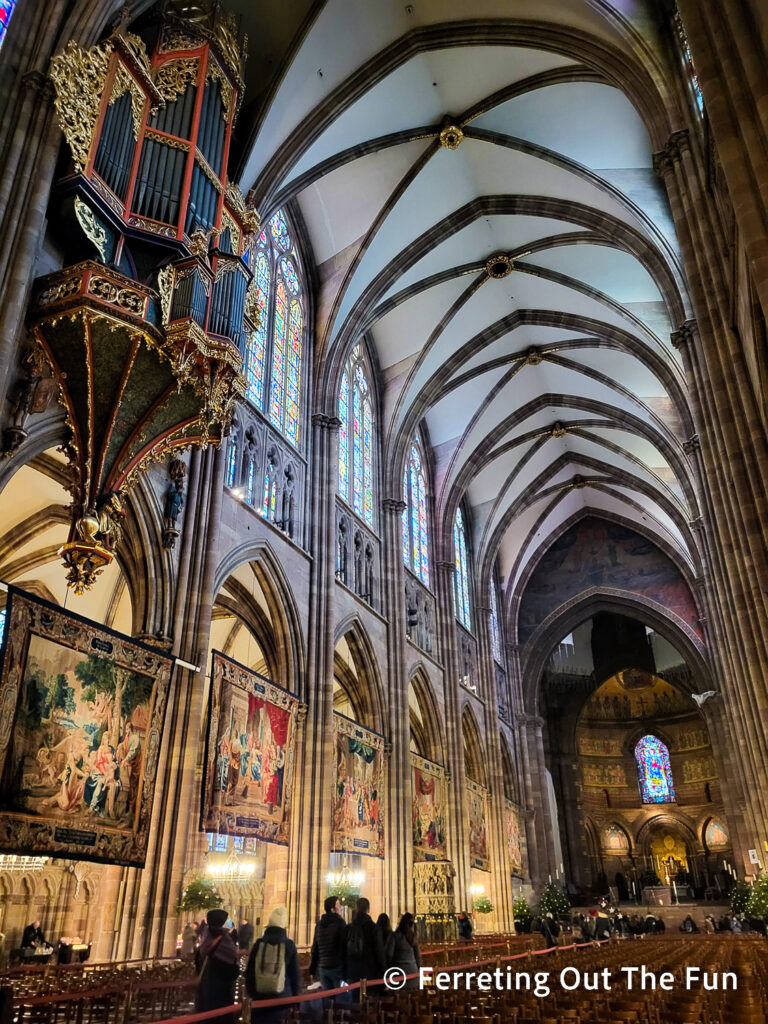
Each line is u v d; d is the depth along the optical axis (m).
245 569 22.59
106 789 13.73
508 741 46.25
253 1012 8.33
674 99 17.84
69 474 13.20
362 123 23.67
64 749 12.95
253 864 26.97
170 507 16.77
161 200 14.20
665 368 30.62
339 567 27.11
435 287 31.56
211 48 16.36
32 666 12.49
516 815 44.50
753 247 8.72
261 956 8.66
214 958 8.26
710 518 26.20
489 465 43.31
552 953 21.03
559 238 29.23
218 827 16.92
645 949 23.14
